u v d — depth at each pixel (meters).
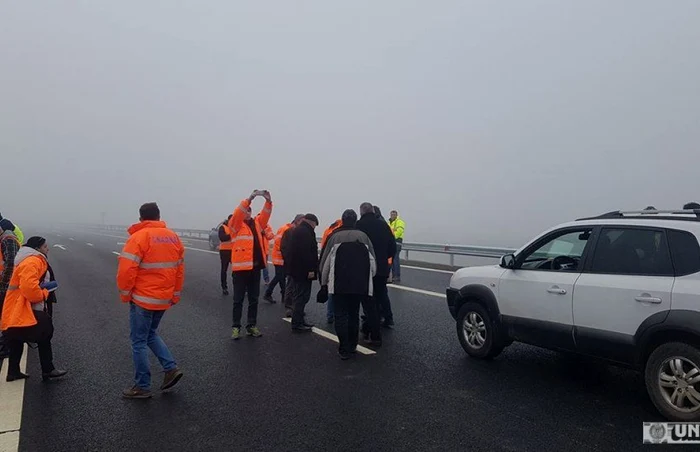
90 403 4.86
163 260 5.02
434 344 6.67
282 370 5.75
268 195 7.52
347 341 6.17
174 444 3.94
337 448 3.82
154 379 5.55
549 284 5.02
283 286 10.28
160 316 5.19
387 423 4.24
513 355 6.16
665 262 4.20
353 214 6.54
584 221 5.05
